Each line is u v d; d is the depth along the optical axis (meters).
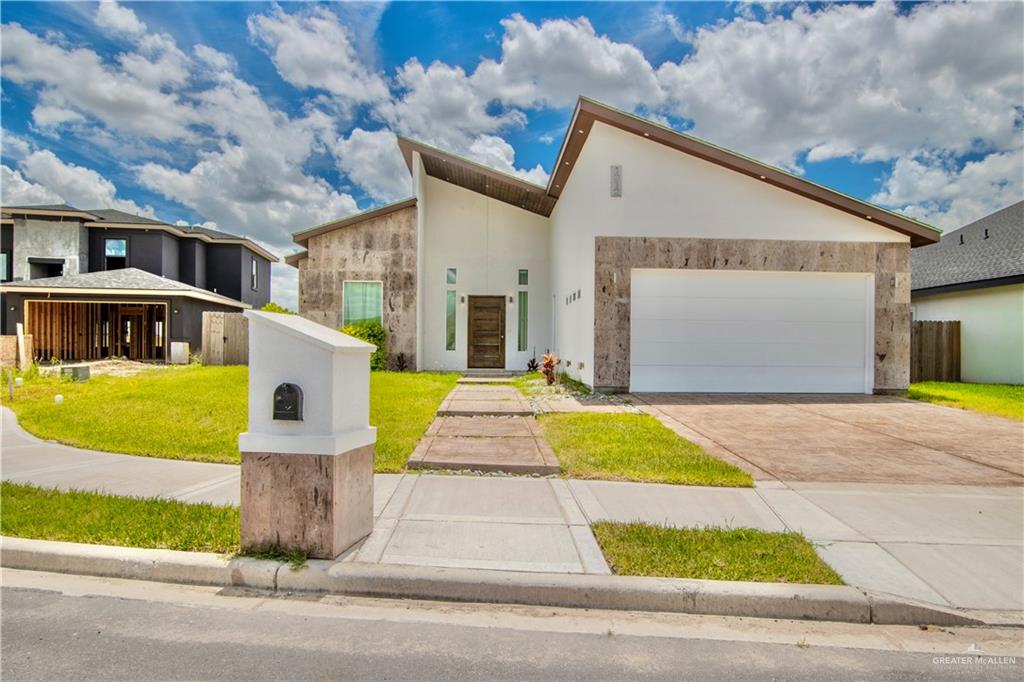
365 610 2.89
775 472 5.28
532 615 2.88
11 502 4.14
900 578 3.14
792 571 3.15
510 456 5.55
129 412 7.83
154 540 3.47
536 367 15.88
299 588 3.09
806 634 2.74
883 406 9.36
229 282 26.39
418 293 15.21
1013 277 13.59
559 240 14.84
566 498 4.45
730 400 9.90
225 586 3.13
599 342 10.62
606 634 2.69
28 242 22.14
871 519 4.04
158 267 23.33
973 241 17.56
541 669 2.36
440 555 3.32
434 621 2.79
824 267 10.75
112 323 21.36
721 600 2.92
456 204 16.52
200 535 3.52
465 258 16.50
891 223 10.60
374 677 2.28
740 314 10.83
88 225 22.72
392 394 9.87
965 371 15.14
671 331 10.76
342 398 3.35
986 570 3.26
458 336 16.39
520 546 3.47
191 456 5.61
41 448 6.05
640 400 9.79
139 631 2.64
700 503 4.35
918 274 18.20
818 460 5.73
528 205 16.17
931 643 2.66
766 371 10.84
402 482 4.86
